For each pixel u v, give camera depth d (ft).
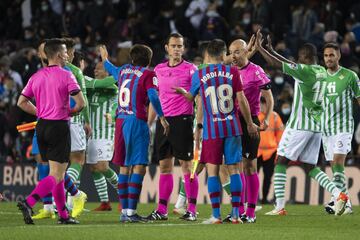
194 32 199.21
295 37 187.93
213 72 92.84
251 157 98.17
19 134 169.07
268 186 141.79
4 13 237.04
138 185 96.17
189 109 101.81
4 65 182.09
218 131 92.32
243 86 99.66
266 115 100.48
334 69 113.19
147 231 84.79
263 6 193.06
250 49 103.14
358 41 192.44
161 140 101.65
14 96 173.17
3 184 155.02
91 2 215.72
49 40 92.22
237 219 94.99
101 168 117.80
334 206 107.34
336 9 199.00
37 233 81.82
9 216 104.63
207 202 146.00
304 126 111.45
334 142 113.19
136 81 95.20
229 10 204.03
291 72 107.55
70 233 82.02
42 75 91.30
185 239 78.64
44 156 92.63
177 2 202.49
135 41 198.70
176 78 102.32
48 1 224.33
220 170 100.37
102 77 117.39
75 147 109.50
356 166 143.95
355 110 161.38
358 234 85.35
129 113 95.35
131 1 215.72
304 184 144.15
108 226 89.97
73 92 90.43
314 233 85.66
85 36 211.82
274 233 84.84
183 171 102.99
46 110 90.74
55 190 91.76
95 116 116.88
